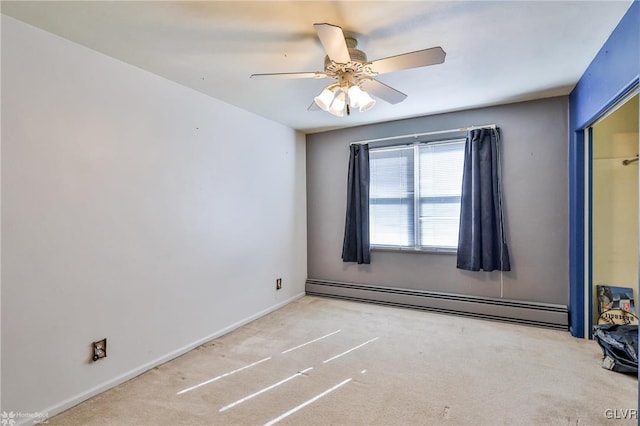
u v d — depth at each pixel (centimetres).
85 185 209
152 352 250
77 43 204
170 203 265
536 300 326
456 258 361
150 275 250
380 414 190
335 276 435
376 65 185
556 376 227
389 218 398
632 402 196
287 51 217
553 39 205
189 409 197
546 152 319
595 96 231
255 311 356
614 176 287
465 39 204
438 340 292
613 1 168
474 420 183
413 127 380
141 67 240
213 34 195
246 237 345
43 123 189
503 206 336
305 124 404
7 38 175
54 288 195
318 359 259
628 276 285
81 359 207
